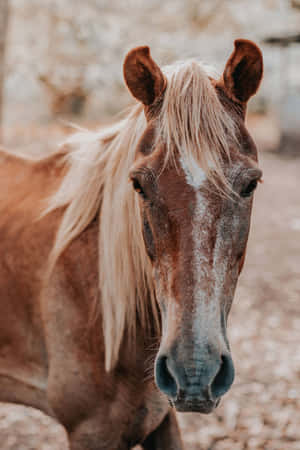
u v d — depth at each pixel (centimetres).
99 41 1402
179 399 113
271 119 1608
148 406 165
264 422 261
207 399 112
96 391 159
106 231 156
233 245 124
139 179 126
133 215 151
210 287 116
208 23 1560
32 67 1288
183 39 1489
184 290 116
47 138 999
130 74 138
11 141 929
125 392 159
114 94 1369
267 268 506
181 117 126
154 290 151
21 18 1349
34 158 205
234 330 365
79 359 160
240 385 295
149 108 138
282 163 1148
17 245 176
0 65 618
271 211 742
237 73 135
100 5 1453
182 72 133
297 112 1242
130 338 157
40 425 256
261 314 396
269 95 1625
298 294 439
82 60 1359
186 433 252
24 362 180
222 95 136
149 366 158
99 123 1298
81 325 159
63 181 178
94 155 168
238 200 123
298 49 1625
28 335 176
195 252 117
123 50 1408
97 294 157
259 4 1631
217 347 113
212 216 119
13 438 244
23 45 1312
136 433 167
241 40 131
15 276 175
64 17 1384
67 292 162
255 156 131
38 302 170
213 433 253
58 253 162
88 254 161
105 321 155
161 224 123
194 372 111
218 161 122
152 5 1516
